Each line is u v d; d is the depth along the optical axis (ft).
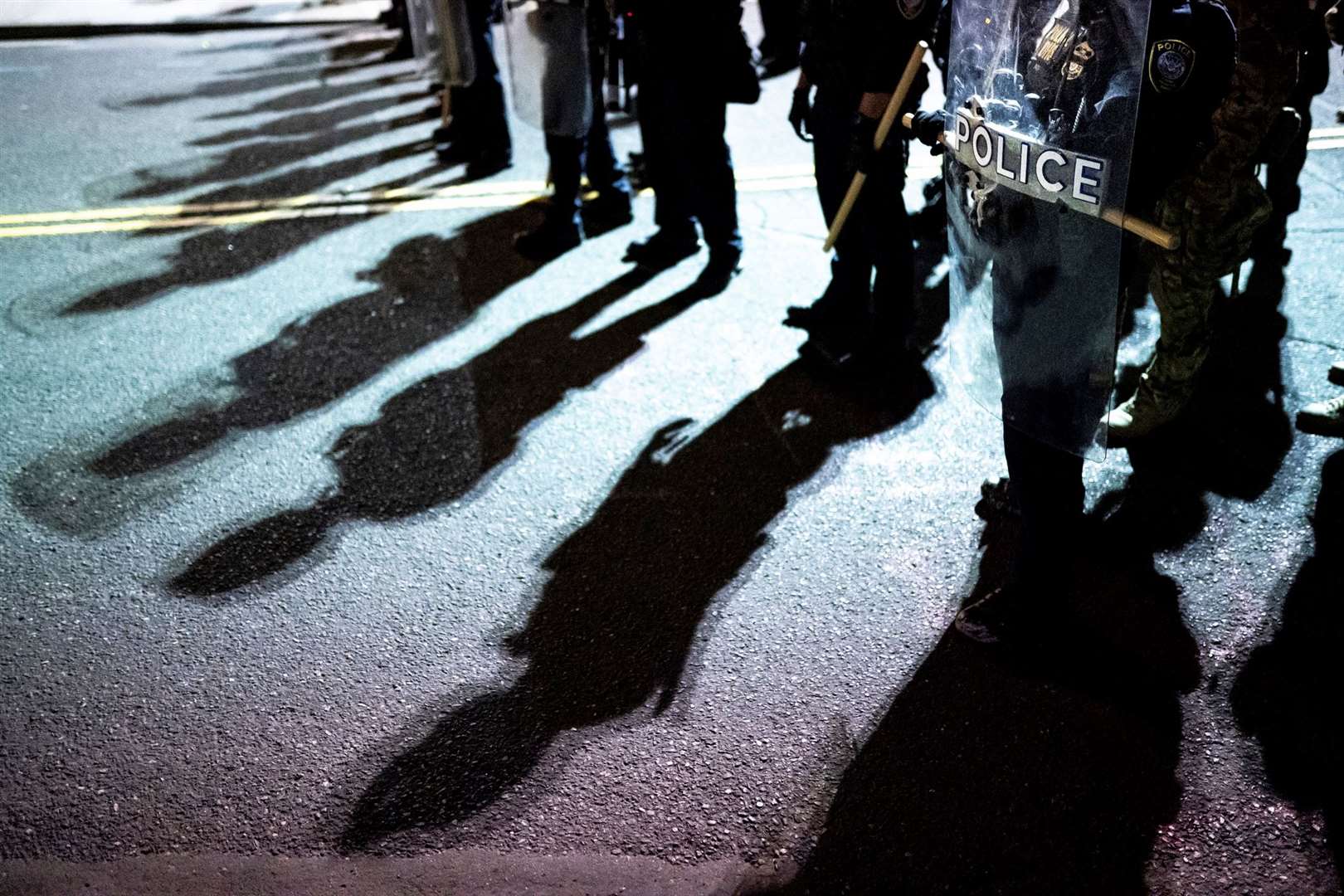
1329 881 6.26
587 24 13.01
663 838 6.72
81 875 6.63
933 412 10.84
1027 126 5.75
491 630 8.39
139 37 27.32
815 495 9.74
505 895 6.41
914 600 8.48
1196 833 6.56
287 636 8.39
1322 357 11.18
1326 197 14.79
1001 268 6.29
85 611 8.70
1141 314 12.14
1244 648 7.82
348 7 29.76
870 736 7.33
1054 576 7.42
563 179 14.16
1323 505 9.16
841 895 6.34
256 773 7.25
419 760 7.30
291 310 13.44
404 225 15.90
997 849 6.55
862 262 11.10
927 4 9.16
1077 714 7.38
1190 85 5.67
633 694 7.76
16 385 11.93
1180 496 9.36
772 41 22.65
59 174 18.17
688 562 9.01
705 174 12.68
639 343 12.37
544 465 10.34
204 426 11.14
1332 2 10.73
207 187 17.51
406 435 10.87
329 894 6.46
